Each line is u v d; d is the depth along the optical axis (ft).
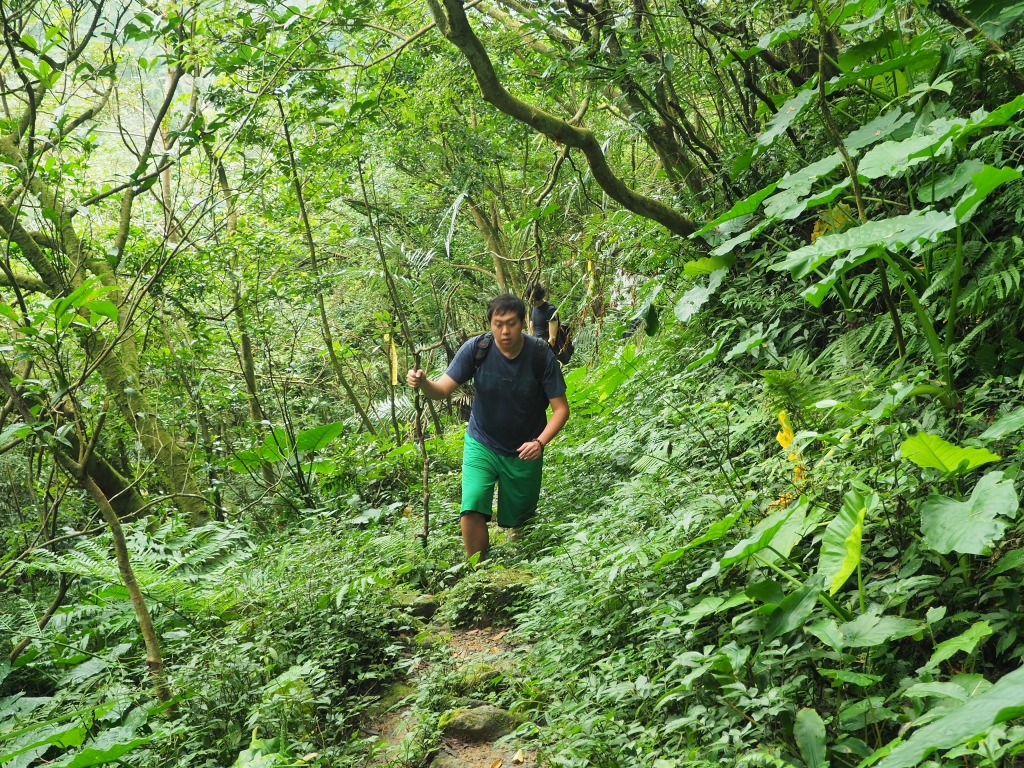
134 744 9.96
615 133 22.52
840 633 8.25
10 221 20.48
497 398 17.37
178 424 26.55
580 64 19.19
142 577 16.84
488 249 40.04
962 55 14.82
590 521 15.33
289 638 13.38
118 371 24.99
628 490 14.85
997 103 15.05
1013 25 14.07
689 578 11.21
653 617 10.38
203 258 28.07
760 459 13.29
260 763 9.50
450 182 34.22
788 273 18.61
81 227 26.43
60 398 12.09
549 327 30.48
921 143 12.30
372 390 42.83
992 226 14.51
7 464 25.53
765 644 8.73
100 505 11.99
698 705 8.84
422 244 36.68
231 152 24.11
